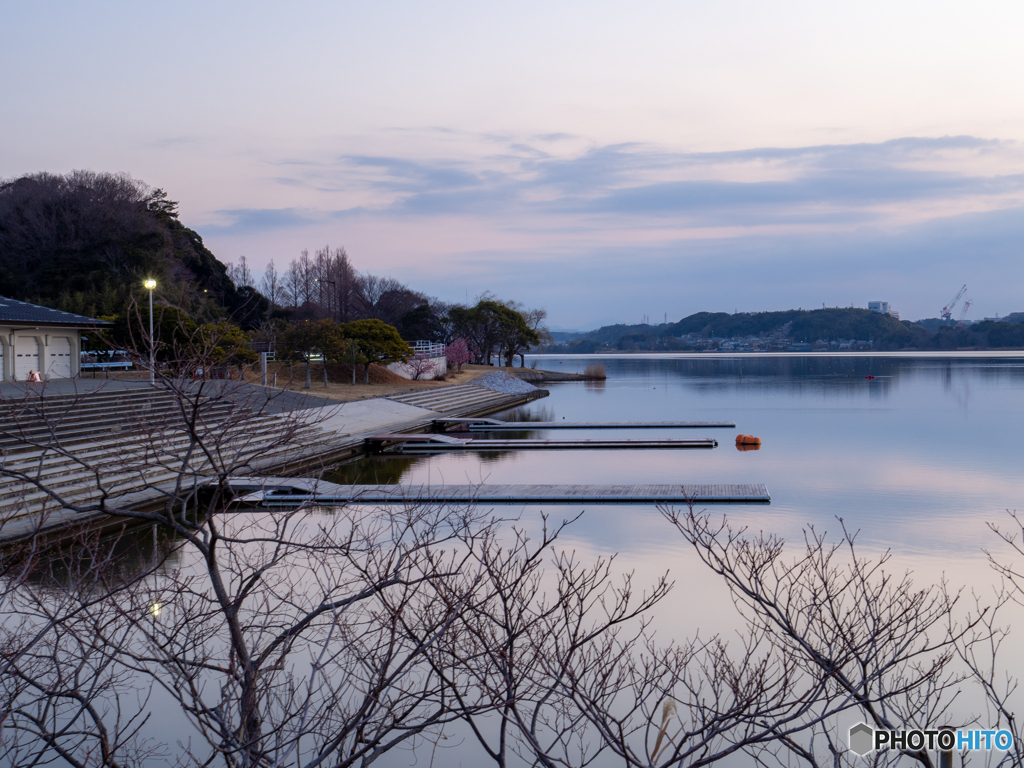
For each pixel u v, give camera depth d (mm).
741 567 12758
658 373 111500
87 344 41812
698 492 21328
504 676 5445
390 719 6824
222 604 4941
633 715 7930
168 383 4957
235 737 4816
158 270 65750
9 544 13406
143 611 5645
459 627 6145
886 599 10188
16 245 64688
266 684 5957
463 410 51500
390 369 61844
